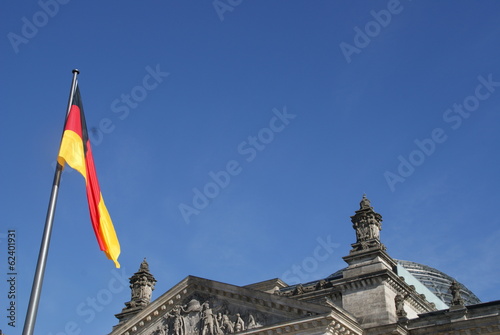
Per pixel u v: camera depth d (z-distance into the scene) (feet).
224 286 255.70
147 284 326.44
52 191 133.18
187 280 266.98
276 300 239.71
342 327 228.43
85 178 144.46
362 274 263.70
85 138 148.77
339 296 268.62
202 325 255.29
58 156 137.28
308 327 226.79
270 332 233.76
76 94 149.59
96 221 144.36
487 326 230.68
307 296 276.82
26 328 115.24
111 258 147.43
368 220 280.92
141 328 271.69
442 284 384.47
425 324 247.09
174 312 265.54
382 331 239.50
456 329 236.22
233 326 247.70
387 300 255.70
